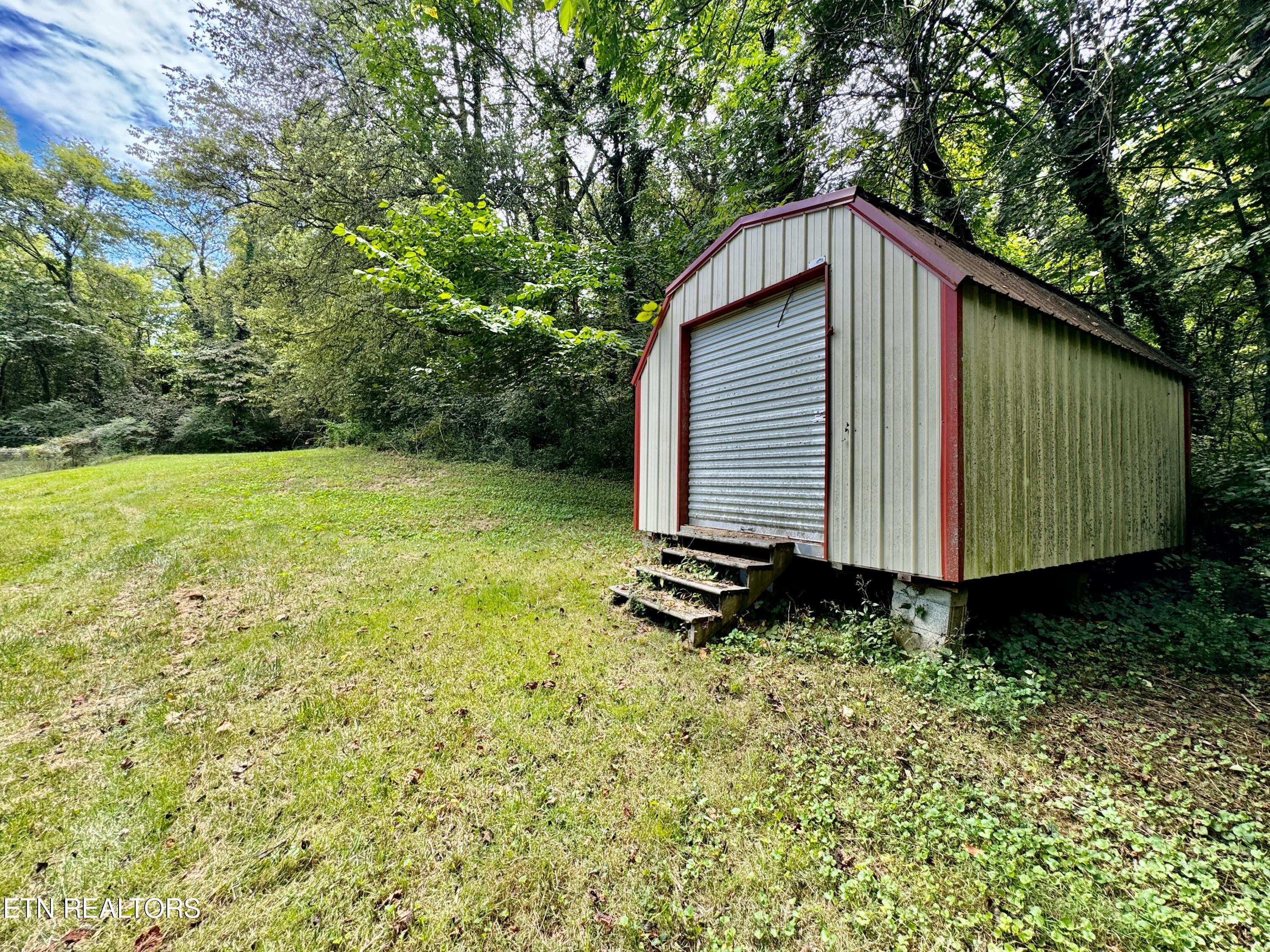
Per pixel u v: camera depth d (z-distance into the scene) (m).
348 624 3.91
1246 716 2.77
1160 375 4.95
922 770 2.29
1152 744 2.49
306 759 2.39
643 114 6.45
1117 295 6.48
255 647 3.51
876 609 3.71
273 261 11.88
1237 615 3.84
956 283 2.93
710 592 3.85
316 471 10.05
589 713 2.78
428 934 1.58
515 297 7.36
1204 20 4.70
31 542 5.52
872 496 3.42
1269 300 5.36
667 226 9.74
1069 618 3.99
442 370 8.91
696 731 2.61
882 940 1.53
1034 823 1.99
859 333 3.50
